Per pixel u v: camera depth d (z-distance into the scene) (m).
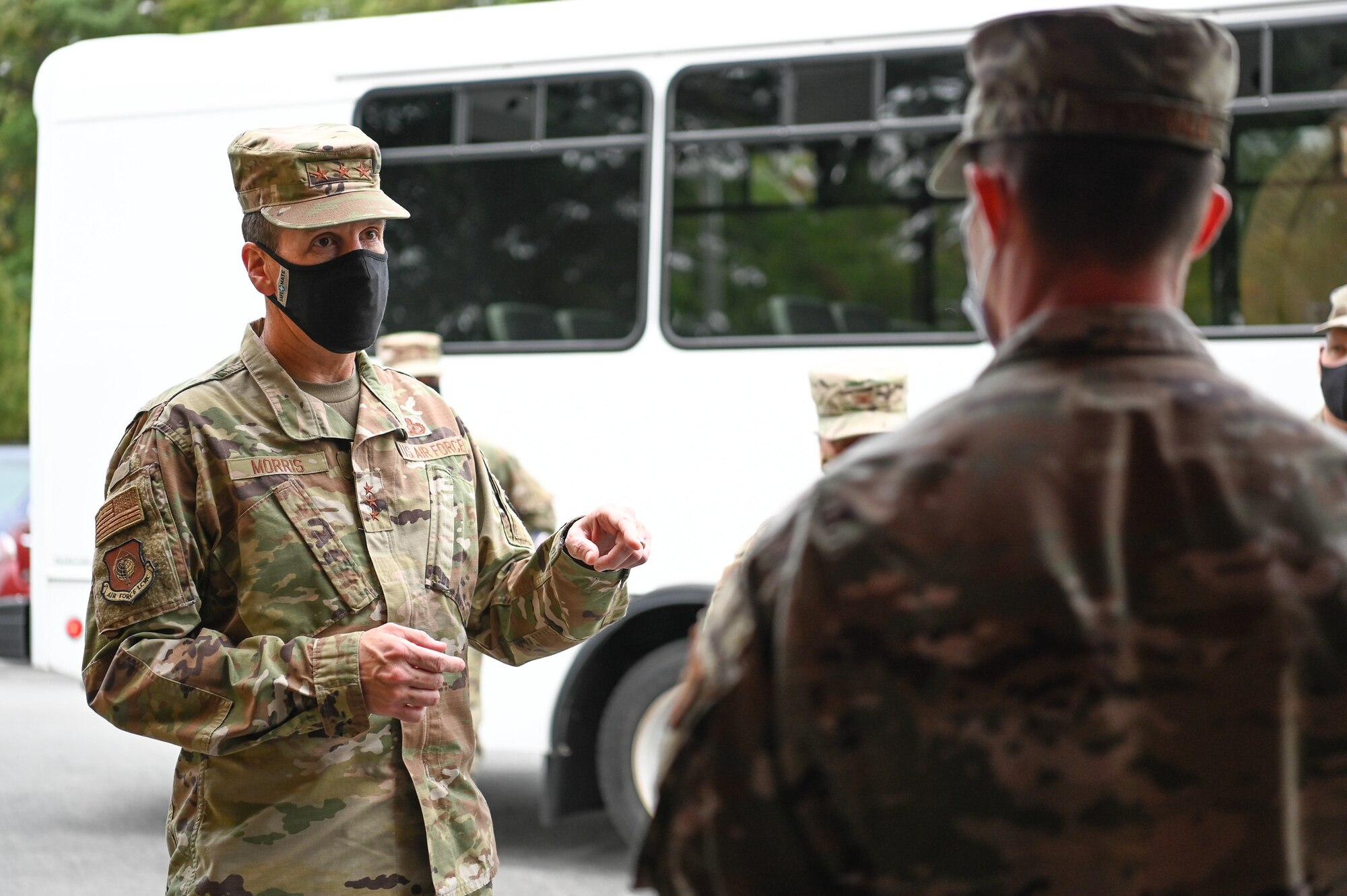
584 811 6.14
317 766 2.40
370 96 6.57
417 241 6.50
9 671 12.53
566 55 6.31
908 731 1.23
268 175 2.57
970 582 1.23
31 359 6.99
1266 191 5.44
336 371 2.69
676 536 6.06
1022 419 1.29
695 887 1.29
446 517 2.65
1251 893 1.21
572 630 2.64
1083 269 1.33
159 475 2.43
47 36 18.94
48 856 6.51
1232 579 1.23
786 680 1.26
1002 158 1.35
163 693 2.32
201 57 6.82
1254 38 5.43
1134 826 1.20
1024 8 5.71
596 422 6.21
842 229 5.94
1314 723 1.23
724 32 6.09
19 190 19.42
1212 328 5.49
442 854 2.47
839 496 1.29
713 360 6.06
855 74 5.93
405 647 2.30
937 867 1.23
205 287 6.75
